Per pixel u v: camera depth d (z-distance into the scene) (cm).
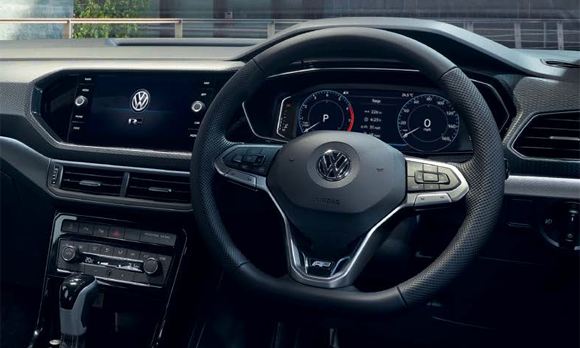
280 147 117
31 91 160
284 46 111
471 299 146
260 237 139
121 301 158
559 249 126
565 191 123
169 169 148
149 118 152
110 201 151
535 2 214
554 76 125
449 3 234
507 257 136
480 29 209
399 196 106
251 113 139
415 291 102
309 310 107
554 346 149
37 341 157
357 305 103
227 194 130
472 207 103
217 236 115
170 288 150
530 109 125
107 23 555
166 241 151
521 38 196
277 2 321
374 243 107
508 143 125
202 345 157
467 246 102
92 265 155
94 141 156
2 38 778
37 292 184
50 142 157
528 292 141
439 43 128
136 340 165
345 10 274
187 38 181
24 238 169
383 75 131
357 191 104
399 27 127
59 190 157
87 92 158
